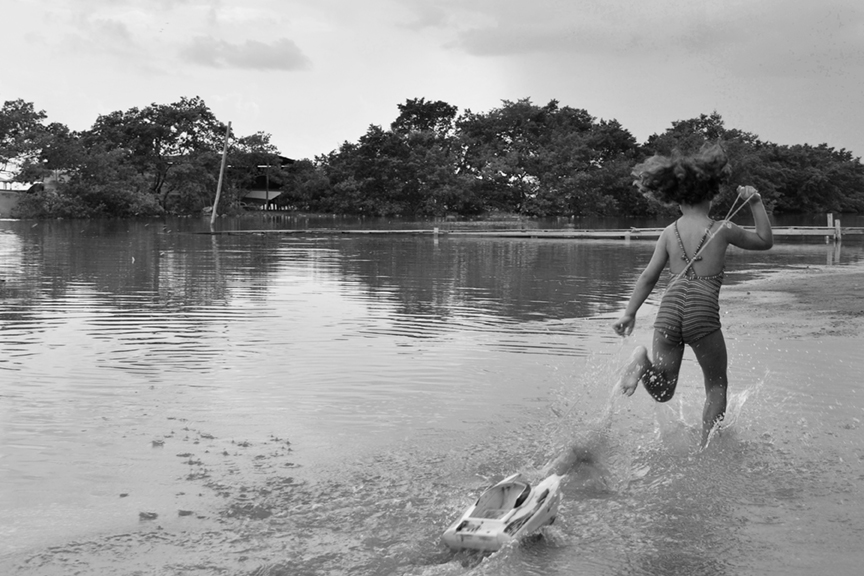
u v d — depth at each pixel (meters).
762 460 4.89
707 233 5.41
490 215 76.00
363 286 15.09
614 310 11.76
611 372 7.37
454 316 11.07
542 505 3.85
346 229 42.19
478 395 6.52
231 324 10.23
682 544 3.73
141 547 3.72
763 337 9.05
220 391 6.65
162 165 66.25
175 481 4.54
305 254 24.03
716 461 4.87
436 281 16.20
